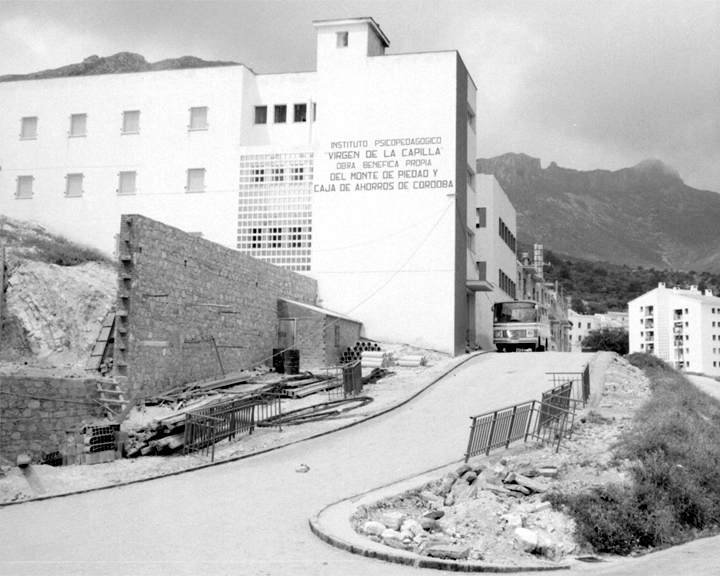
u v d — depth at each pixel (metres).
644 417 20.17
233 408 20.50
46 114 43.53
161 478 16.89
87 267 31.27
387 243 39.38
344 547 10.81
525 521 12.98
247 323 30.48
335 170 40.22
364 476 16.06
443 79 39.78
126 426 20.42
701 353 123.75
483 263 50.47
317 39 41.19
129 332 22.23
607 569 11.05
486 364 33.38
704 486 15.68
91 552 10.59
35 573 9.45
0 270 27.00
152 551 10.58
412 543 11.42
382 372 31.59
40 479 17.11
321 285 39.66
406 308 38.84
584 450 17.33
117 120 42.69
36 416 19.27
